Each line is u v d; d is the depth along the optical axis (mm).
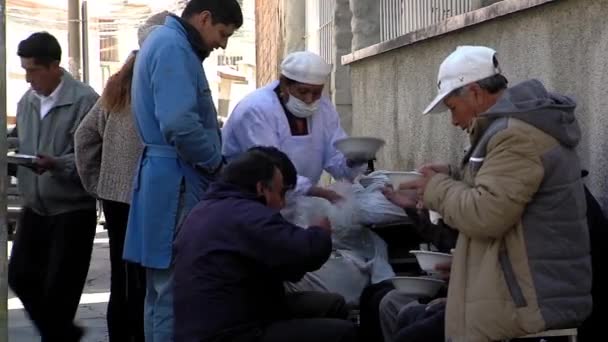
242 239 4262
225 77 38625
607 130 4707
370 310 5012
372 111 8281
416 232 5398
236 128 5508
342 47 9641
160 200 5074
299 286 5316
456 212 3742
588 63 4863
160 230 5086
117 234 5965
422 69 7125
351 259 5375
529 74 5473
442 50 6746
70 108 6145
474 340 3715
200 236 4301
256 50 16734
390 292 4734
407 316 4363
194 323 4250
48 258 6168
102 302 8508
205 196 4469
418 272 5504
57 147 6117
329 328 4316
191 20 5141
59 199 6051
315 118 5621
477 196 3686
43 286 6191
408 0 7980
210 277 4254
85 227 6141
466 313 3746
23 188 6160
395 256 5520
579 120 4965
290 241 4227
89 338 6973
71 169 6000
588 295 3764
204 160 4996
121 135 5684
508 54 5707
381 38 8672
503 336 3699
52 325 6211
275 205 4477
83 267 6180
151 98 5078
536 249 3697
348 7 9633
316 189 5355
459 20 6312
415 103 7289
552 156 3699
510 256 3705
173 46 4992
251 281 4297
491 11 5816
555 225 3715
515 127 3688
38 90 6145
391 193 4621
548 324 3660
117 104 5656
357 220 5375
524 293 3670
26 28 32500
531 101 3723
